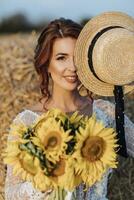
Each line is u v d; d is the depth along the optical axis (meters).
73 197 3.08
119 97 3.16
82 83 3.12
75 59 3.06
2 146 4.54
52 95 3.25
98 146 2.94
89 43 3.06
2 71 5.47
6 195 3.20
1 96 5.09
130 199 4.25
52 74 3.16
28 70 5.45
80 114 3.27
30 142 2.92
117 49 3.04
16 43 6.28
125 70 3.06
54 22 3.08
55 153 2.88
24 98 5.02
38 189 3.04
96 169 2.95
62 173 2.92
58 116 2.94
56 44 3.07
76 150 2.90
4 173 4.34
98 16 3.07
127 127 3.35
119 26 3.12
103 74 3.06
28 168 2.95
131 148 3.38
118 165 4.39
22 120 3.22
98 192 3.23
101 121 3.02
